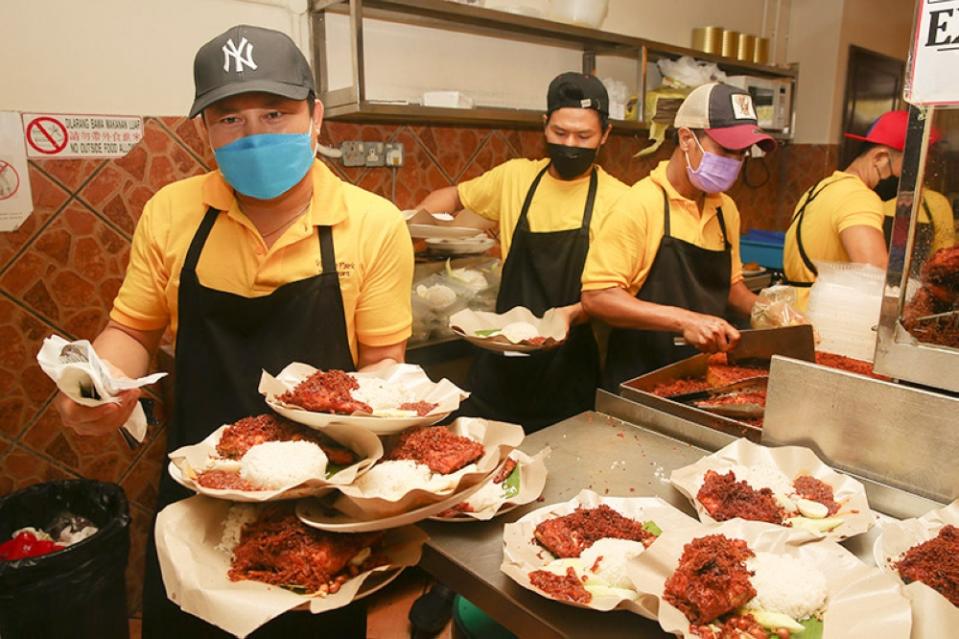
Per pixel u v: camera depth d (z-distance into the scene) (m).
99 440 2.18
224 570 0.91
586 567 0.96
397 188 2.73
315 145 1.32
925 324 1.10
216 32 2.23
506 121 2.83
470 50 2.93
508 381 2.37
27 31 1.89
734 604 0.85
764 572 0.90
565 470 1.31
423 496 0.91
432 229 2.25
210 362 1.37
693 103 2.01
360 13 2.24
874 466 1.20
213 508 0.98
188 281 1.32
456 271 2.54
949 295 1.07
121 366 1.35
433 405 1.15
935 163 1.03
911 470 1.16
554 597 0.88
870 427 1.20
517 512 1.14
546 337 2.01
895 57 4.94
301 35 2.42
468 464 1.04
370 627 2.29
